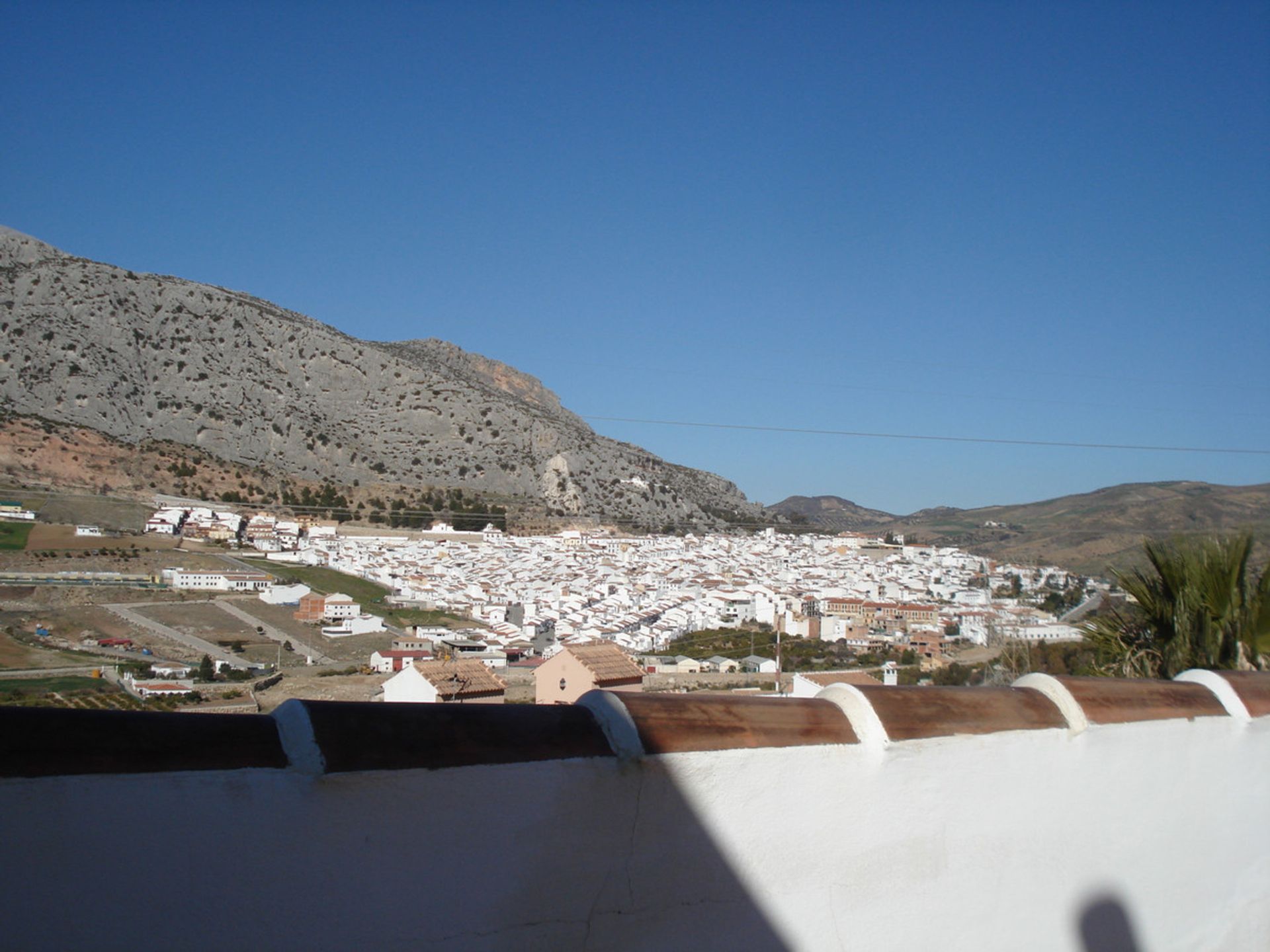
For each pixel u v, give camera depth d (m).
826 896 2.70
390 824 1.92
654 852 2.33
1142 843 3.69
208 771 1.73
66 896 1.57
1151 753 3.74
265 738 1.84
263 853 1.77
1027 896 3.27
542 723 2.24
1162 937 3.74
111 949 1.61
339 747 1.89
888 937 2.86
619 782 2.28
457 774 2.02
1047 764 3.34
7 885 1.53
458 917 2.00
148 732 1.71
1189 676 4.32
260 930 1.75
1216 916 3.98
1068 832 3.41
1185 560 6.72
